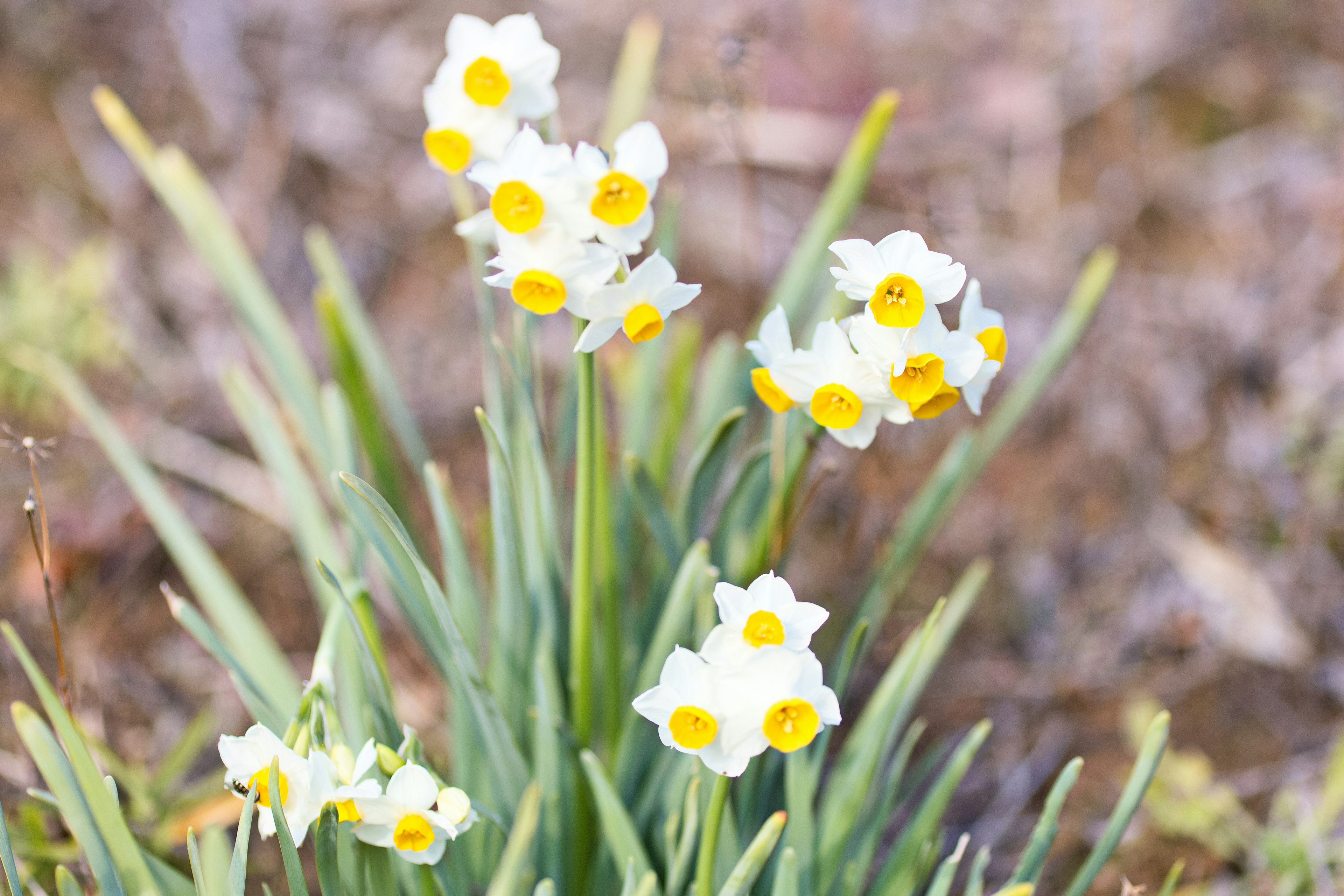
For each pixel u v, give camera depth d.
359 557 1.06
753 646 0.86
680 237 1.79
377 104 1.95
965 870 1.17
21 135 1.77
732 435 1.03
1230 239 1.86
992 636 1.43
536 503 1.01
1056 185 1.94
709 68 1.66
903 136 1.99
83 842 0.88
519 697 1.06
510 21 0.94
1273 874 1.13
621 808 0.96
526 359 1.01
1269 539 1.50
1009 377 1.69
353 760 0.89
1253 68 2.08
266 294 1.12
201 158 1.82
